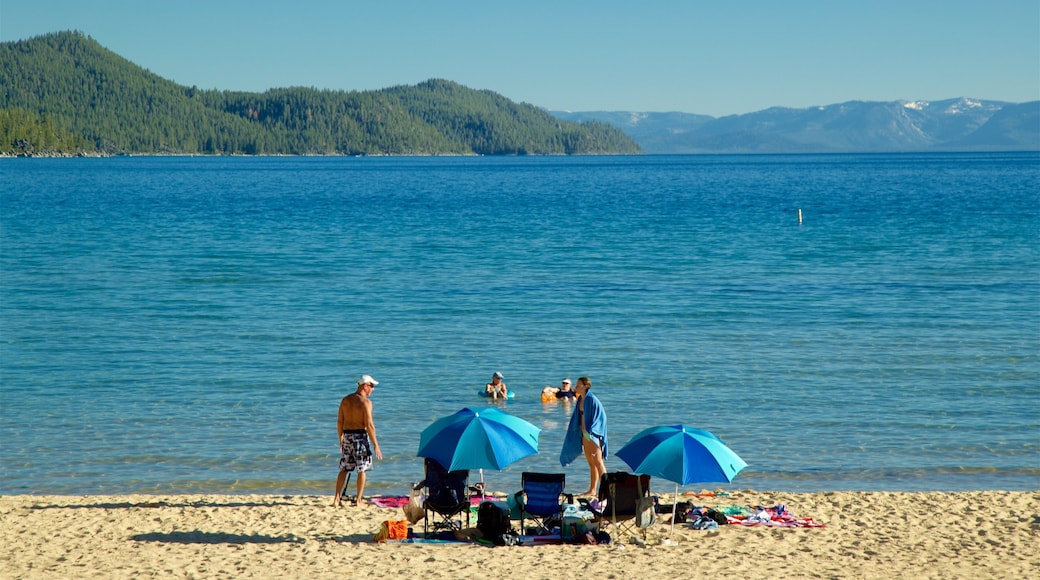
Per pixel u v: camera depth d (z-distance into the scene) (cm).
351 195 18000
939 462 2745
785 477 2625
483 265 7231
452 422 2069
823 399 3388
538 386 3603
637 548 2003
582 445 2395
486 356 4088
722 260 7506
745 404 3328
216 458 2767
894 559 1925
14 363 3912
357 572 1842
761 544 2028
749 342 4353
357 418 2317
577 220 11606
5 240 8950
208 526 2158
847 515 2241
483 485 2403
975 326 4688
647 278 6494
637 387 3569
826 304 5366
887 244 8519
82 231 9962
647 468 1928
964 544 2023
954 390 3503
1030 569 1862
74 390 3503
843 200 15362
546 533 2103
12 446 2858
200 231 10069
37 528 2134
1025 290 5794
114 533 2100
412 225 10912
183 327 4706
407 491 2514
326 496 2455
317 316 5028
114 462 2730
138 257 7675
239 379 3675
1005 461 2750
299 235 9656
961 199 15000
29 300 5509
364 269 6975
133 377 3697
